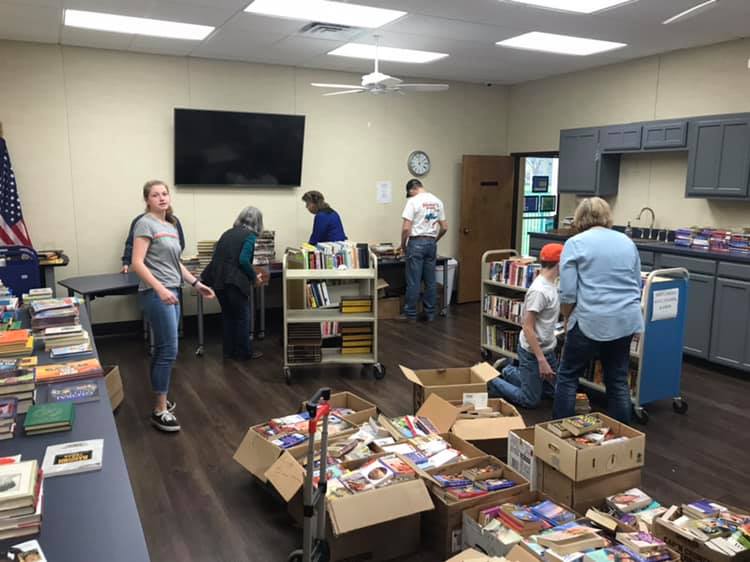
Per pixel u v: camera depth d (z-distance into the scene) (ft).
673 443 11.33
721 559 6.53
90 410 6.89
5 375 7.21
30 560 4.14
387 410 12.85
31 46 17.10
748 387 14.67
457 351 17.52
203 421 12.13
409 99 23.34
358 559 7.48
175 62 19.03
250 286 16.06
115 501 5.00
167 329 11.14
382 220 23.53
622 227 20.49
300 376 15.08
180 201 19.71
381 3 13.52
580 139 20.97
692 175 17.40
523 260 16.01
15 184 16.85
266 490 9.27
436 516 7.79
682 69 18.48
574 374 10.85
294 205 21.63
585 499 8.01
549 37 17.11
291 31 16.01
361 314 15.12
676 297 12.37
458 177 24.97
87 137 18.12
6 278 15.61
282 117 20.54
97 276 17.11
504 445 9.88
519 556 6.56
